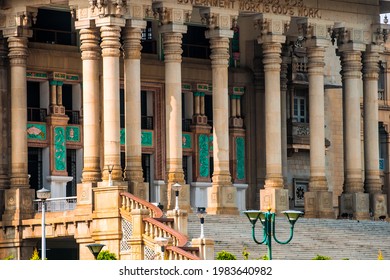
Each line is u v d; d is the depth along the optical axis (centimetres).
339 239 8844
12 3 9012
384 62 11625
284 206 9331
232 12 9200
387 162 11625
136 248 7900
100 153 9031
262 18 9338
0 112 9138
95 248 7300
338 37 9838
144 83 9700
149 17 8975
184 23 9044
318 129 9600
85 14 8650
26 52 9075
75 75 9475
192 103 9981
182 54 9938
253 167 10131
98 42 8694
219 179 9138
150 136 9706
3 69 9162
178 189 8000
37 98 9406
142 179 8725
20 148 9012
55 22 9431
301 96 10412
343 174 10869
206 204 9950
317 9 9619
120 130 9319
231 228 8538
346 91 9888
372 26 9950
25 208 8944
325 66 10706
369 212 9900
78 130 9488
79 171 9475
